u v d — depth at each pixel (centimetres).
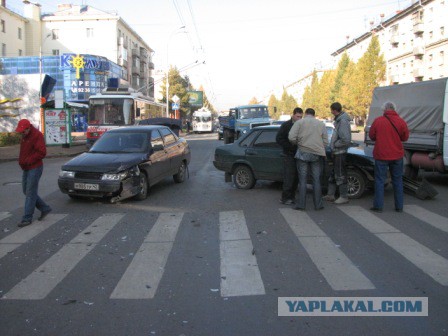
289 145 786
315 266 479
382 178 731
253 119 2425
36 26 5762
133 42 6900
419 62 5312
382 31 6456
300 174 752
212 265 490
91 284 440
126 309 381
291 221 682
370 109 1405
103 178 820
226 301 393
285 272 463
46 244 582
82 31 5816
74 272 475
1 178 1254
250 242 575
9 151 2122
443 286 419
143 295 411
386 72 5456
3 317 370
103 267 490
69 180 838
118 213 761
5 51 5262
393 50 6122
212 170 1423
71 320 362
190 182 1141
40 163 690
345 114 785
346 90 5856
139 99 2255
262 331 338
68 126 2372
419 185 858
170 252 539
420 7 5212
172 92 6109
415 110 1132
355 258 504
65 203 856
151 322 356
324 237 591
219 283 436
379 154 722
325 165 843
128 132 985
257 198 880
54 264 502
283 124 795
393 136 715
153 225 673
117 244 577
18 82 3262
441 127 1030
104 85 4809
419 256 507
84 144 2678
